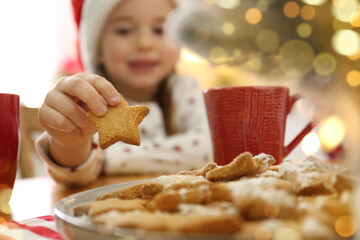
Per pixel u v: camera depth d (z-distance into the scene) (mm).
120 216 253
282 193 267
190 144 819
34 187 590
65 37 2047
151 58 1003
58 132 527
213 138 489
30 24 1957
